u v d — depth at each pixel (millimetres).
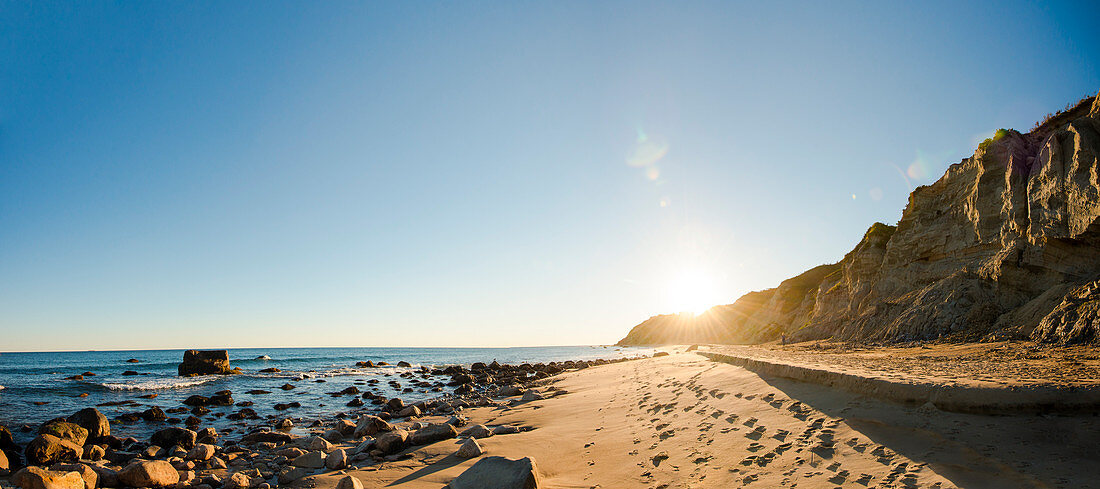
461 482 8078
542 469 9391
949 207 35344
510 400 23250
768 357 17688
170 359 92938
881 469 6941
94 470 10742
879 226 47031
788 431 9195
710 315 118375
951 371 11125
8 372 50188
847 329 39094
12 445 13992
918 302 32281
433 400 26484
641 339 187125
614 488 8141
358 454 12031
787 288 76375
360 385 35781
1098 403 7043
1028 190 27578
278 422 18281
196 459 12758
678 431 11062
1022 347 19984
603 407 16609
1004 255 27844
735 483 7559
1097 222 22922
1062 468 6012
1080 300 20641
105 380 39375
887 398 9117
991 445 6875
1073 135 25203
